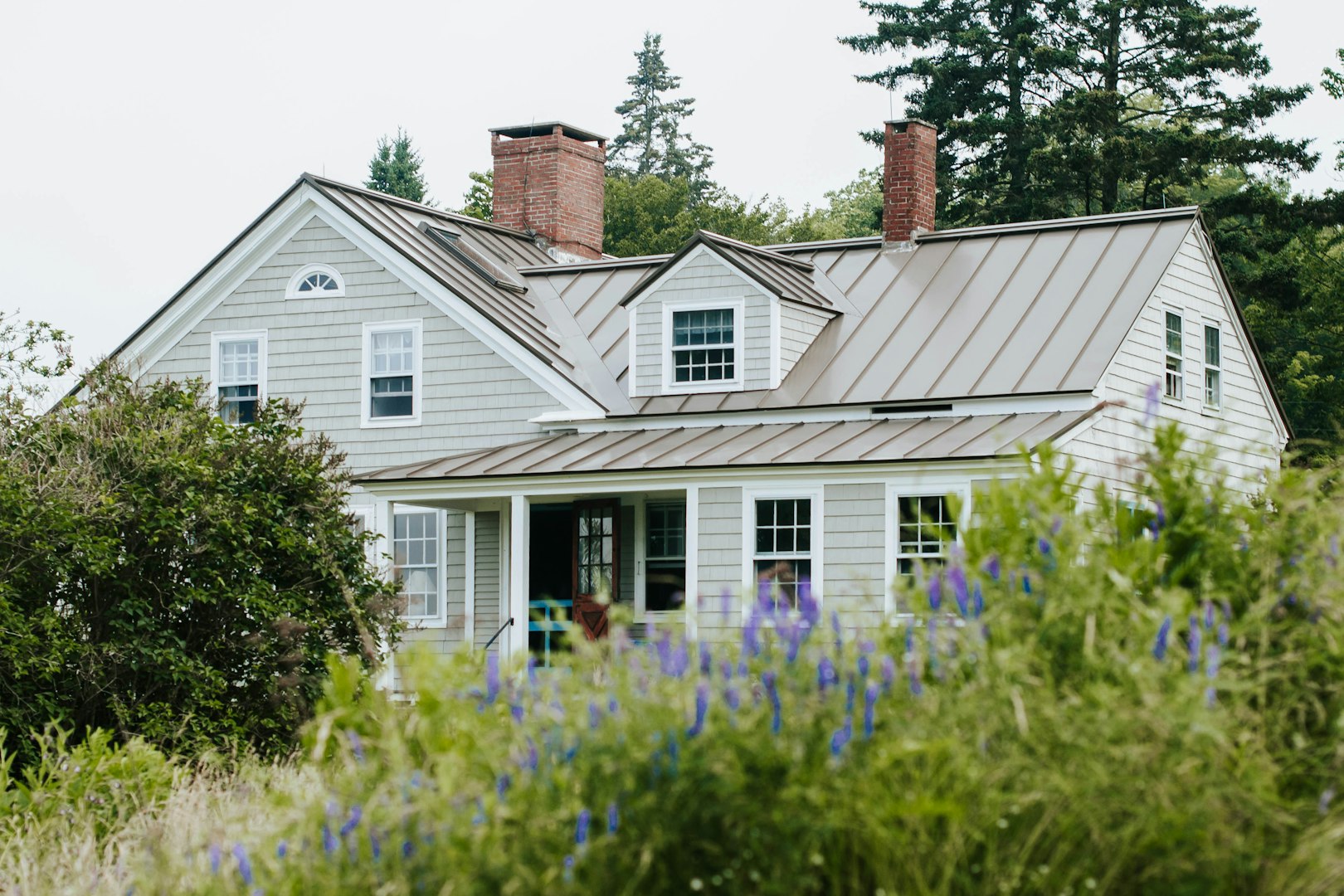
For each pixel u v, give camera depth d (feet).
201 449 54.29
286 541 53.93
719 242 81.92
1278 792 22.04
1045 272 81.66
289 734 51.52
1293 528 25.52
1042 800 20.44
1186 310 83.30
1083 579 22.88
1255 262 134.31
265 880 23.86
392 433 86.69
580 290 93.20
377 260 87.56
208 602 52.16
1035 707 20.97
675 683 22.20
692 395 81.87
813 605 23.89
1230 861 20.35
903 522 67.46
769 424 78.38
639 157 254.47
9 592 48.26
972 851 20.66
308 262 89.35
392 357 87.10
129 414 54.44
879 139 155.74
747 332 81.00
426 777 24.67
